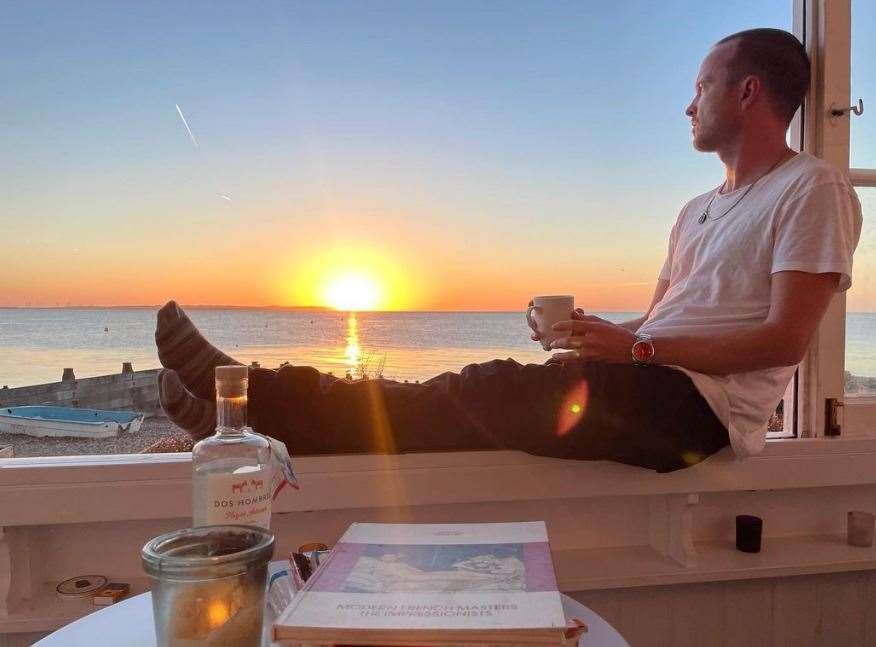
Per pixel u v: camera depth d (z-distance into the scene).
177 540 0.54
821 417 1.57
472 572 0.60
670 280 1.60
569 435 1.26
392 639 0.49
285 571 0.78
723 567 1.38
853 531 1.52
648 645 1.42
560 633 0.49
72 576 1.28
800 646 1.50
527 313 1.39
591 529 1.47
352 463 1.27
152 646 0.68
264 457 0.70
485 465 1.31
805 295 1.23
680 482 1.39
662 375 1.27
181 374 1.17
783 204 1.31
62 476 1.20
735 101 1.45
